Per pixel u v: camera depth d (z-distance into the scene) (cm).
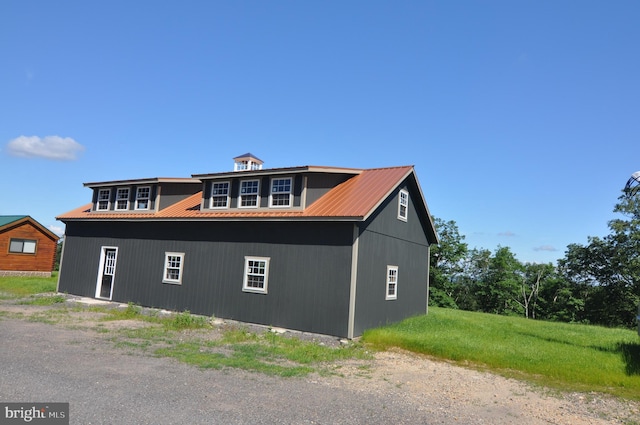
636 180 1334
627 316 3516
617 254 3400
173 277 1681
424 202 1833
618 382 848
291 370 820
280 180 1516
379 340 1190
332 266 1305
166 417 523
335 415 576
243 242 1509
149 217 1759
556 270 4366
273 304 1396
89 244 2023
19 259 2955
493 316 2220
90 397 582
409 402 663
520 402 705
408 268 1727
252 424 520
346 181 1609
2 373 672
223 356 902
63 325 1194
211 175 1636
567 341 1307
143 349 931
